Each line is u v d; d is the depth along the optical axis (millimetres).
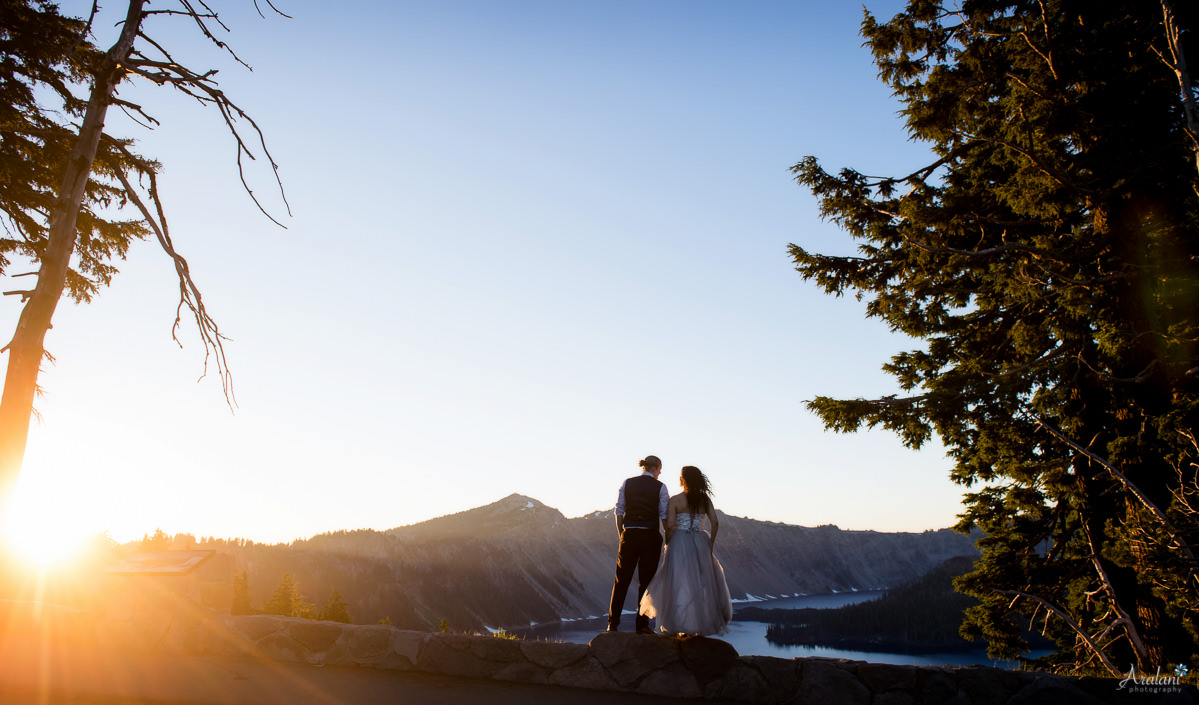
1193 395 12234
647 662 7043
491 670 7430
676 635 7121
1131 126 12820
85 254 14758
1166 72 12906
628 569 7414
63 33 12414
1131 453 13008
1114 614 14609
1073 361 14180
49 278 11156
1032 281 13539
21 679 6922
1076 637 16625
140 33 12172
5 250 14125
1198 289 12070
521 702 6504
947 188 16125
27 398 10781
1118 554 12445
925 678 6559
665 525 7582
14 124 12742
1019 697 6371
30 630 8578
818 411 14469
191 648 8203
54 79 12703
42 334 11055
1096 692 6289
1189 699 6109
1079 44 13117
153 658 7871
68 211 11422
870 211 15859
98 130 11758
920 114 15422
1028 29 14039
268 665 7742
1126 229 13188
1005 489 17750
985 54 14797
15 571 9312
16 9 12133
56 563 9148
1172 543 10047
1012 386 13953
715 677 6852
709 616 7039
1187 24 12398
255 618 8320
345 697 6578
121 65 11789
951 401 13859
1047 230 15031
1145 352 13211
